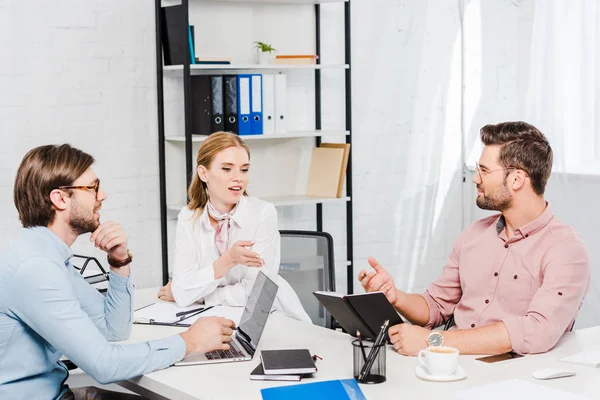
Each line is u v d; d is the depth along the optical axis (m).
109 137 3.96
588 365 1.97
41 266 1.93
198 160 2.83
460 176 4.93
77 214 2.05
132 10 3.96
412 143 4.78
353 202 4.65
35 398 2.01
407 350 2.09
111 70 3.94
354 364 1.92
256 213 2.86
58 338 1.93
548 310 2.12
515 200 2.26
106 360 1.94
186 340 2.11
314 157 4.43
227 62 3.95
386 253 4.79
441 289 2.56
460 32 4.82
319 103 4.46
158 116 4.02
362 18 4.55
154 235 4.13
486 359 2.04
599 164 4.30
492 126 2.31
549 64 4.39
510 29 4.85
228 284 2.82
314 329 2.43
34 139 3.79
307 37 4.42
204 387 1.89
